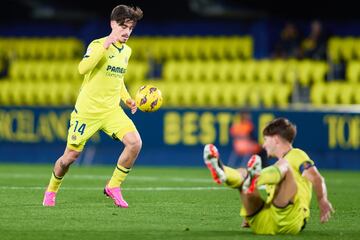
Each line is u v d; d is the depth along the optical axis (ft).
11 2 254.06
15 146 202.28
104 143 198.18
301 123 187.32
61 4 249.55
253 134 187.11
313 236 74.95
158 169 183.73
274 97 206.80
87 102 95.91
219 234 76.07
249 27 242.99
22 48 244.22
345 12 241.76
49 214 90.38
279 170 70.79
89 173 167.84
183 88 212.84
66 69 230.07
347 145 186.60
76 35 254.27
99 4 247.50
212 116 191.31
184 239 73.00
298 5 241.76
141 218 88.43
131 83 222.48
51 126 199.93
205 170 181.27
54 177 98.32
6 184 133.59
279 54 219.82
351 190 133.28
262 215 73.72
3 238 73.05
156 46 235.81
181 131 193.36
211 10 232.94
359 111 186.29
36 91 223.71
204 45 234.99
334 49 221.05
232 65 217.97
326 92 205.87
